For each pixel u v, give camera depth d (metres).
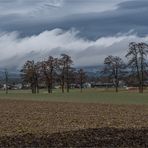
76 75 135.75
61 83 132.50
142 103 64.75
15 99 83.25
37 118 35.53
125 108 51.34
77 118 35.28
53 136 19.97
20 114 41.06
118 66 124.31
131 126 26.12
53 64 131.62
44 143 17.48
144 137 18.73
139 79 111.88
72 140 18.22
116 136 19.22
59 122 30.95
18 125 28.30
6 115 39.62
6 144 17.31
